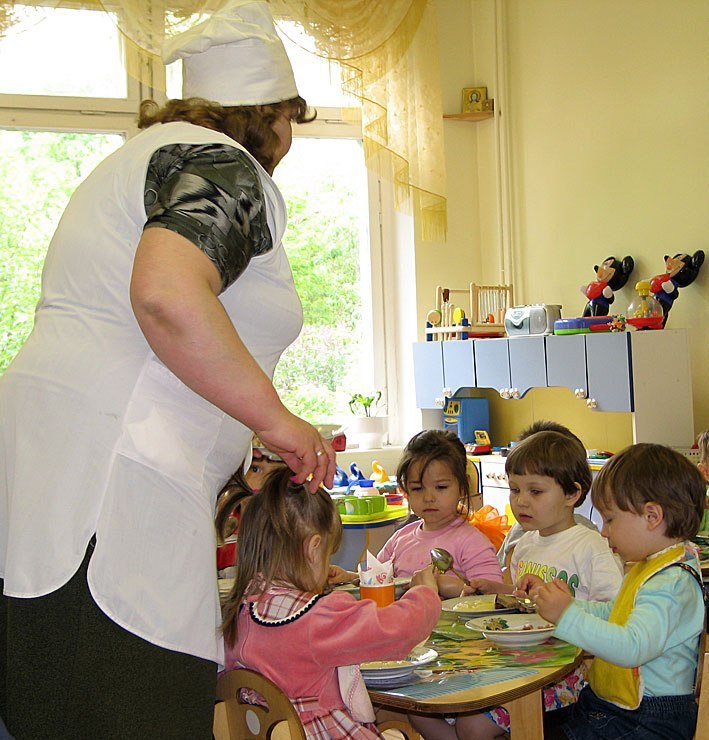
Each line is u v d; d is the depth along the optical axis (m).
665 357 3.12
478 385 3.67
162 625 0.97
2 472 1.02
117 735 0.95
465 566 2.18
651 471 1.56
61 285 1.04
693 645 1.53
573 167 3.76
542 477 2.01
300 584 1.37
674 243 3.33
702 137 3.21
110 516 0.95
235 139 1.12
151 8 3.45
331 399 4.15
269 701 1.18
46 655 0.96
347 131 4.13
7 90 3.60
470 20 4.19
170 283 0.90
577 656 1.43
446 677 1.34
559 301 3.87
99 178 1.06
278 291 1.10
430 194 3.94
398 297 4.22
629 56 3.49
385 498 3.05
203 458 1.03
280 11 3.70
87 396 0.97
